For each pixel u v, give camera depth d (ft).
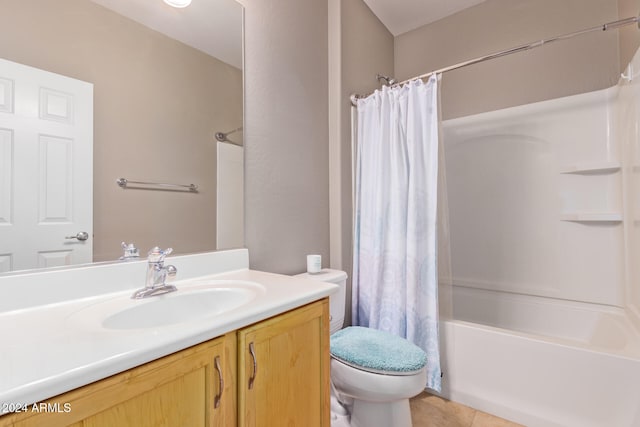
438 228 5.10
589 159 5.75
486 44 6.93
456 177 7.31
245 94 4.31
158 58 3.37
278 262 4.77
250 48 4.38
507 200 6.68
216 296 3.11
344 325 5.81
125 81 3.10
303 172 5.28
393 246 5.36
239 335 2.32
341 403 4.55
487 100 6.91
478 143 7.05
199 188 3.74
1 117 2.37
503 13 6.72
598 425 3.85
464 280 7.16
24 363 1.50
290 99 5.04
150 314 2.67
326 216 5.82
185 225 3.60
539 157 6.31
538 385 4.30
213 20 3.92
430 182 5.03
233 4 4.16
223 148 4.02
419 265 5.05
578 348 4.02
